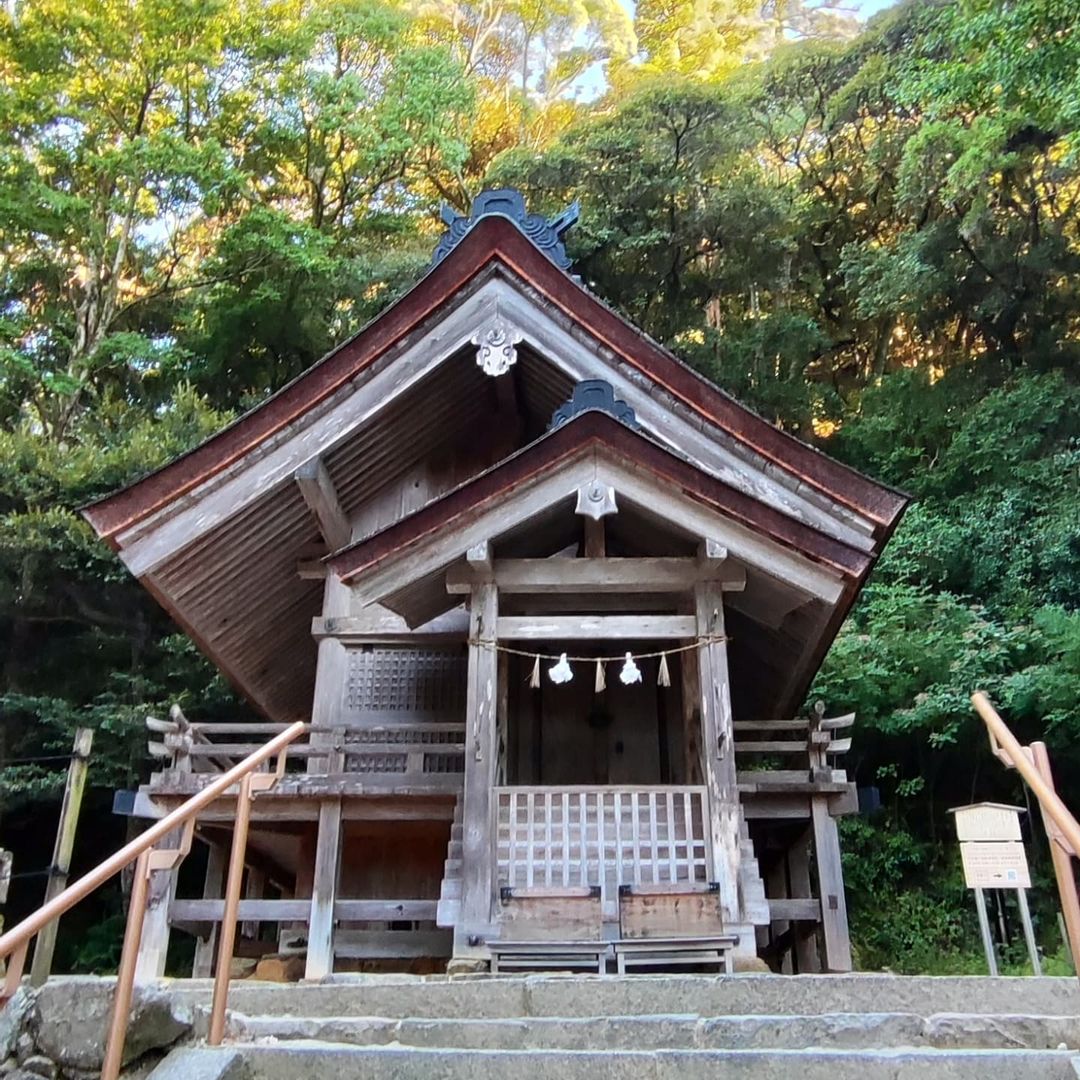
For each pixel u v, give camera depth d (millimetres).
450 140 24812
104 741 15328
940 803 15305
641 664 9734
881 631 15289
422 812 7840
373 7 25938
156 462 16938
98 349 20453
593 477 7121
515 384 10297
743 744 8133
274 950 11305
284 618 10836
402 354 9047
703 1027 3783
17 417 20781
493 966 6246
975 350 23234
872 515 8336
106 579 15984
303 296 22453
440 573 7309
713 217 23000
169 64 22938
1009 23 13070
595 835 6789
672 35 39781
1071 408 18125
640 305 24094
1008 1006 4203
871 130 26219
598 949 6199
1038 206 20641
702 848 6707
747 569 7254
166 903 7402
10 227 20828
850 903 13578
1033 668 13281
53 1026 3467
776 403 23188
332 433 8914
